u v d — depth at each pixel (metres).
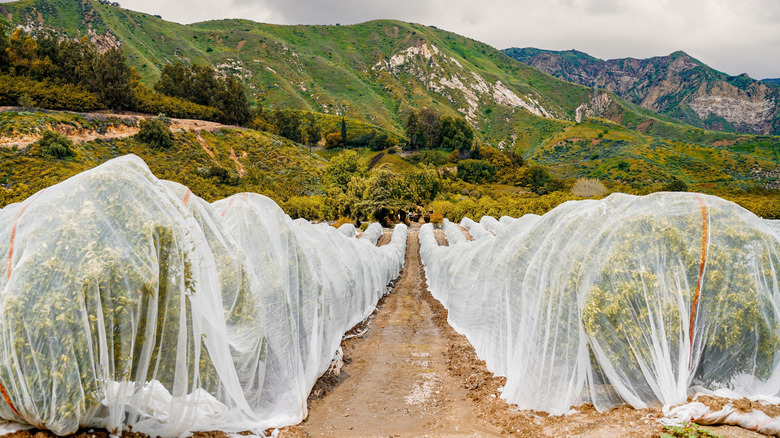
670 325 6.07
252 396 6.57
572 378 6.54
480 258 13.22
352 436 6.25
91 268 4.79
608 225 6.68
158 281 5.21
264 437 6.01
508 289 8.41
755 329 5.98
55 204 5.04
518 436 5.78
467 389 8.44
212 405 5.69
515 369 7.68
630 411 5.99
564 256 6.98
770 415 5.15
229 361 5.94
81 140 61.75
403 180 66.88
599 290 6.32
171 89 94.12
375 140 127.88
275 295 7.26
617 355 6.22
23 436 4.58
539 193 88.12
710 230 6.24
